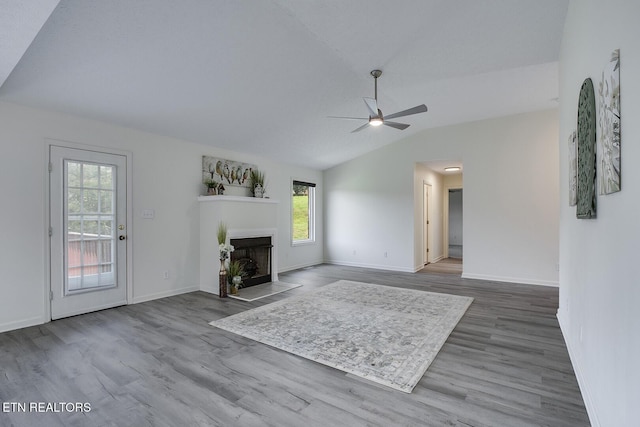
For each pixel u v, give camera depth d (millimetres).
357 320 3520
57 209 3545
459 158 6059
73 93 3227
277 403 2006
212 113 4141
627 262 1260
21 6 1725
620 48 1332
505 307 4016
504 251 5582
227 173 5422
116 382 2250
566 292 2979
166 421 1838
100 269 3900
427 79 4062
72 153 3654
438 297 4473
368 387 2186
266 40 3002
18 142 3279
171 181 4633
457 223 9750
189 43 2826
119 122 3977
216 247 4762
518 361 2555
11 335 3092
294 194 7129
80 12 2285
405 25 2936
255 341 2959
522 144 5441
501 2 2629
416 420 1835
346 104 4605
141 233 4281
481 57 3518
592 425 1747
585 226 2084
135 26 2514
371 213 7090
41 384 2225
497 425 1786
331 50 3322
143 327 3324
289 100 4199
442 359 2598
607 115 1509
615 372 1406
